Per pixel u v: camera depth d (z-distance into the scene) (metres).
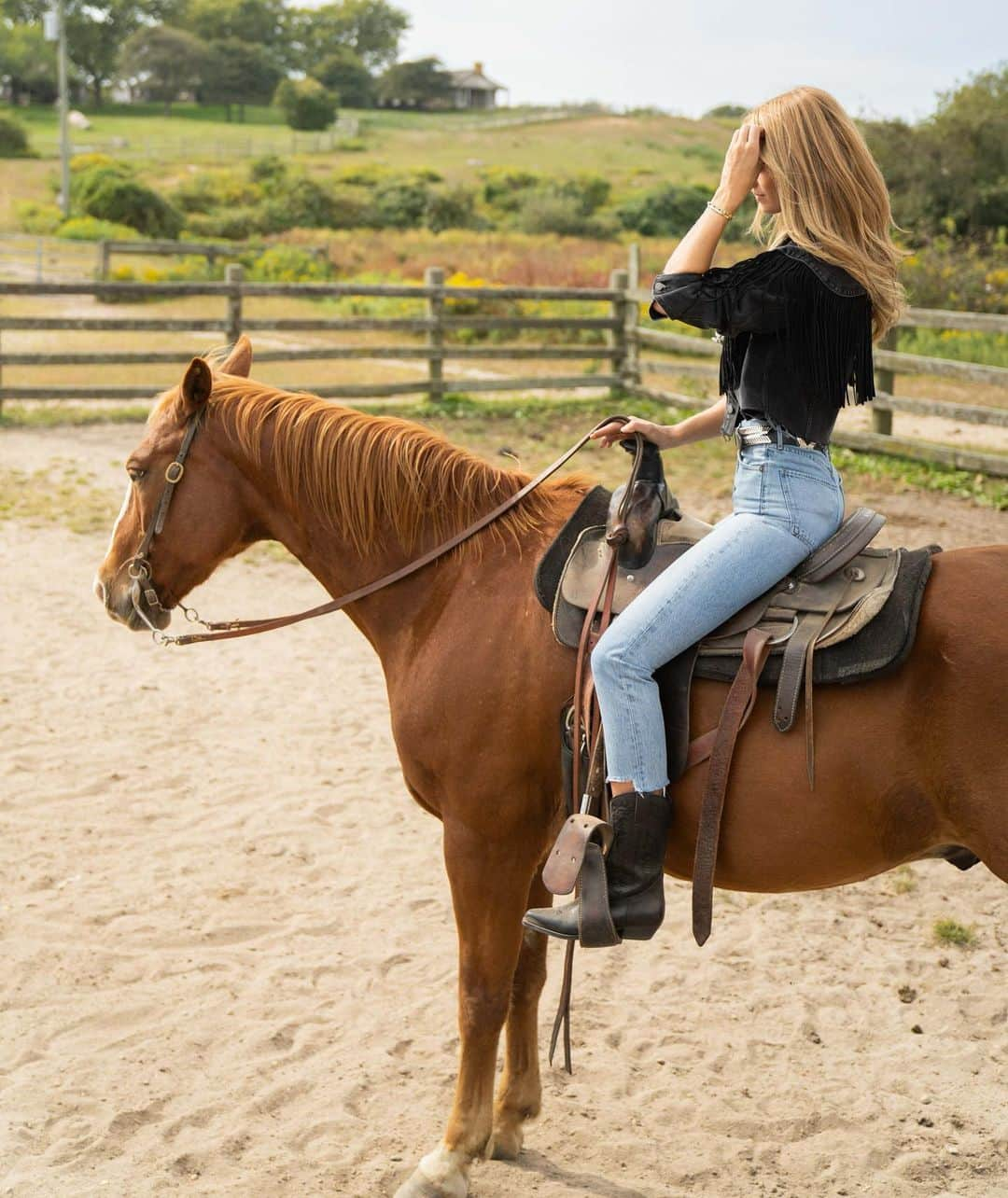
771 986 3.82
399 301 22.12
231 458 2.98
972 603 2.31
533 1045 3.05
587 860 2.47
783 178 2.33
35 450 11.22
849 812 2.33
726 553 2.38
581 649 2.52
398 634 2.87
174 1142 3.01
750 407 2.38
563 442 12.05
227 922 4.14
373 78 125.38
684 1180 2.93
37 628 7.09
